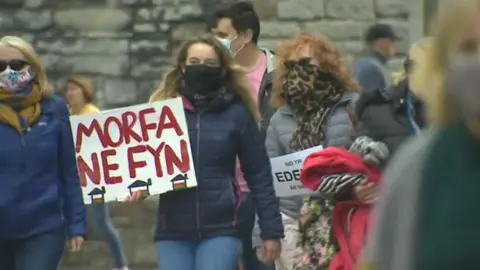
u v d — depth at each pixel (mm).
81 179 14961
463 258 6082
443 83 6254
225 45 14250
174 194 13805
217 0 29312
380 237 6410
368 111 13336
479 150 6156
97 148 14891
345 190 12078
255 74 17047
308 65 14094
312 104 14211
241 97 14000
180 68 14227
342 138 14078
